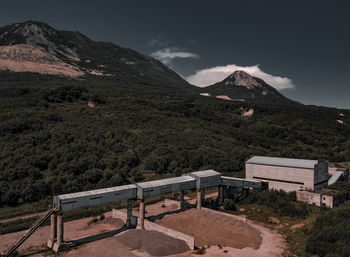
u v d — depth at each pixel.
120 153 108.56
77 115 132.50
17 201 74.62
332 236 46.12
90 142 108.06
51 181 81.81
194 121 157.12
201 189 70.25
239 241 51.22
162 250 46.25
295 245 50.16
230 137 142.88
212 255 45.81
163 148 114.25
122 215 62.06
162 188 62.00
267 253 46.97
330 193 71.75
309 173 76.12
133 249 48.06
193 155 112.19
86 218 67.38
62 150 97.81
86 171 90.69
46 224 63.09
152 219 60.78
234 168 107.94
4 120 108.12
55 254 46.06
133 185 59.28
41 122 113.38
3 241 53.03
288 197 73.94
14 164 84.81
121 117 138.88
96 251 47.22
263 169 84.38
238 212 70.81
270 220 63.78
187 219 59.72
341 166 120.38
